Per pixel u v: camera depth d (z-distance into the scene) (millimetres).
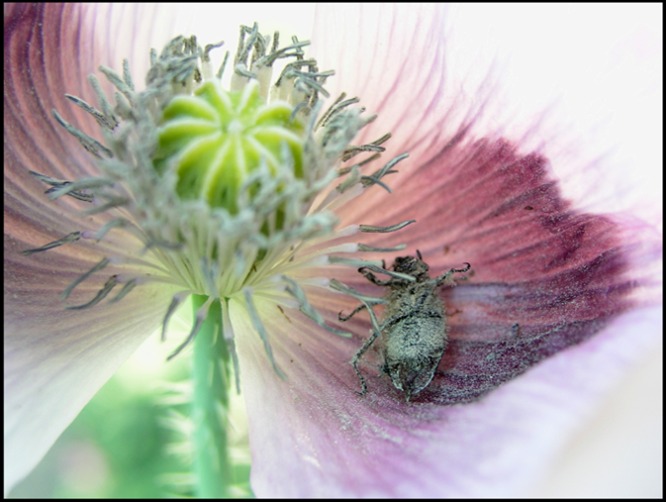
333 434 92
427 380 95
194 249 94
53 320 100
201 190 94
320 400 99
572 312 94
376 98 121
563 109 105
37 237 106
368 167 119
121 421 170
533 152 108
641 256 89
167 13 127
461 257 110
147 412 169
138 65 126
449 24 115
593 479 70
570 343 85
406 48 119
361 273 102
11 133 110
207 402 96
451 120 116
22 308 99
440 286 101
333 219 91
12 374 92
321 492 82
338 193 102
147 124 91
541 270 102
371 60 122
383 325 96
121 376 164
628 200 95
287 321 107
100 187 96
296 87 103
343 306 110
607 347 76
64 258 106
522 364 91
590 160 101
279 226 94
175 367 161
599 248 96
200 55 105
